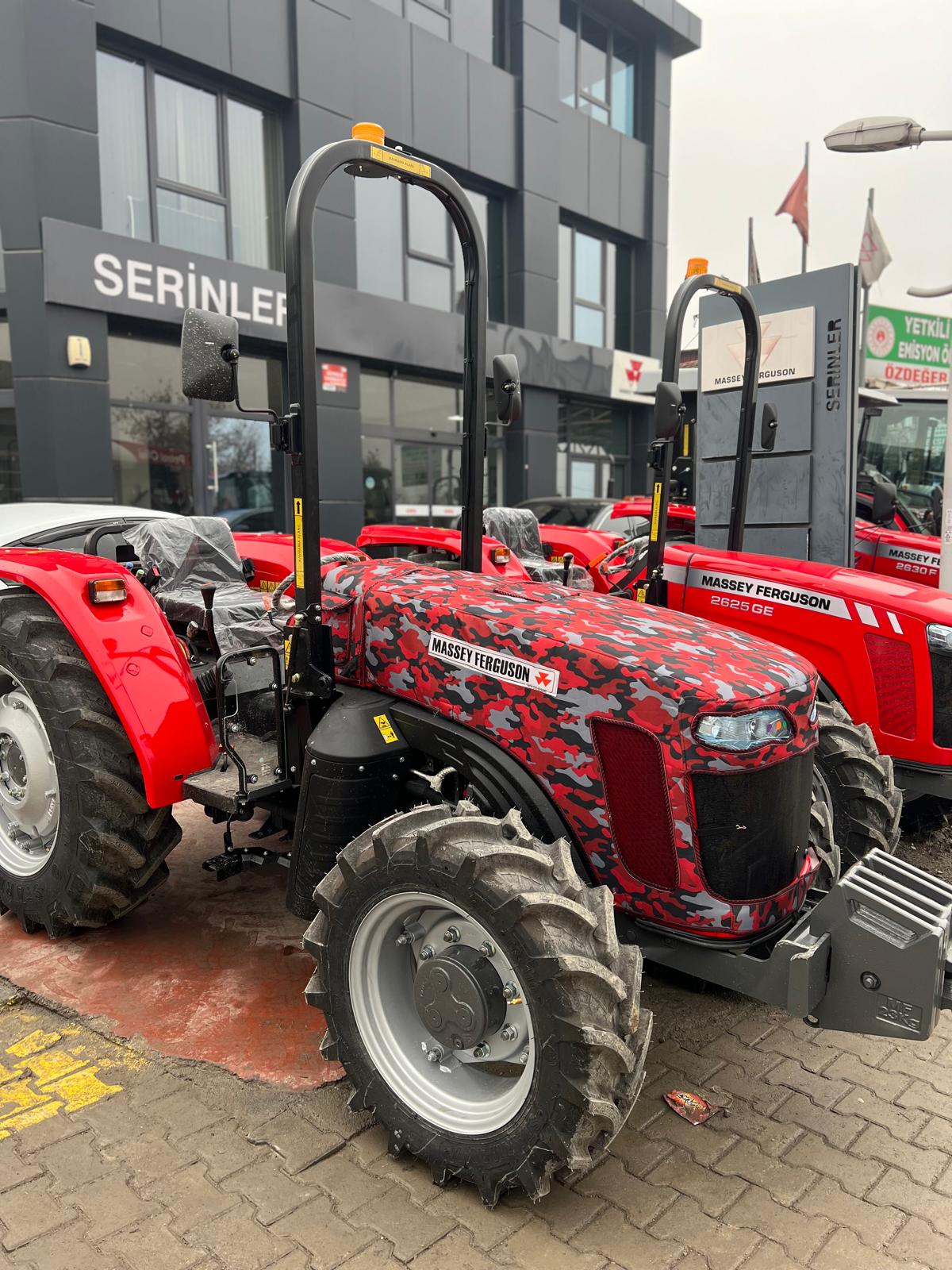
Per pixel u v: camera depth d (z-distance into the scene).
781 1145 2.13
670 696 1.97
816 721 2.20
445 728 2.27
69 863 2.78
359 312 10.95
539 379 13.50
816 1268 1.77
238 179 10.37
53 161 8.41
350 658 2.47
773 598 3.80
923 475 7.35
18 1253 1.79
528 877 1.85
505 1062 1.96
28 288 8.45
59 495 8.71
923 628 3.48
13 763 3.05
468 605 2.29
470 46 12.74
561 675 2.09
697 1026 2.65
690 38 15.54
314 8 10.36
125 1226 1.86
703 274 3.18
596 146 14.41
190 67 9.69
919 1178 2.03
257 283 9.87
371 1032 2.07
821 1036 2.61
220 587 3.29
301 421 2.24
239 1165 2.04
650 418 15.71
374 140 2.30
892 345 21.08
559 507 8.98
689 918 2.04
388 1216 1.90
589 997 1.76
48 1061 2.40
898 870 2.06
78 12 8.45
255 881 3.52
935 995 1.83
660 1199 1.96
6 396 8.70
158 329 9.43
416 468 12.34
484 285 2.63
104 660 2.64
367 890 2.00
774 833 2.08
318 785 2.31
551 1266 1.77
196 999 2.69
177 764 2.66
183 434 9.76
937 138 5.89
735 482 3.86
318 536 2.32
